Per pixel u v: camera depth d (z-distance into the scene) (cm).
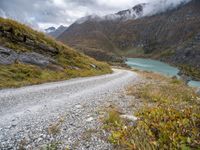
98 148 737
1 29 2792
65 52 3881
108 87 2198
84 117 1056
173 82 2991
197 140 650
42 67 2681
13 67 2231
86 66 4044
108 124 950
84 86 2167
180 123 740
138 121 891
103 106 1287
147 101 1441
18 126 896
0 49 2384
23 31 3117
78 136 827
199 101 1359
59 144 756
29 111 1116
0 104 1207
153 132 750
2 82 1800
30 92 1611
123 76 4041
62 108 1209
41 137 803
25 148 715
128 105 1326
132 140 712
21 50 2692
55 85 2059
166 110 912
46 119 1000
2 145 721
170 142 671
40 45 3186
